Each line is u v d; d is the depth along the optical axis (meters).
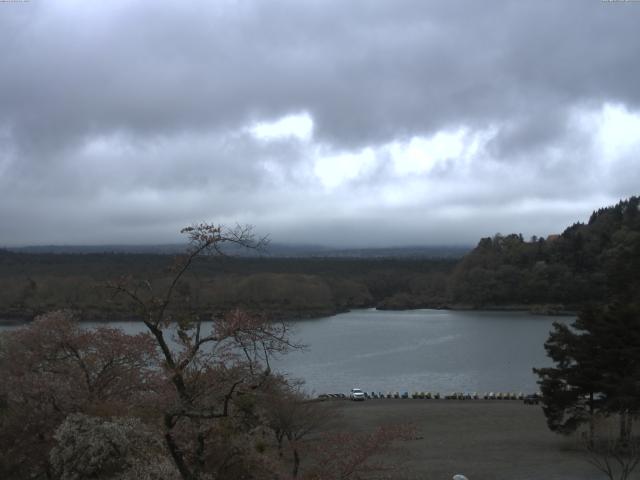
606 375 35.22
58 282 93.50
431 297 197.62
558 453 35.94
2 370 21.27
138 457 16.39
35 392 20.12
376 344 104.81
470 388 68.69
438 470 32.38
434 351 96.94
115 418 17.03
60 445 17.06
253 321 16.30
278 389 24.05
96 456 16.47
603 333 35.12
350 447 19.14
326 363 85.62
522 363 85.19
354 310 187.38
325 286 165.50
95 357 21.23
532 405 54.25
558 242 187.12
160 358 20.34
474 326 134.25
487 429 43.94
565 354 36.38
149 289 17.42
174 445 15.95
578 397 36.47
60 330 22.05
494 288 178.25
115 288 17.33
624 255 79.19
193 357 16.36
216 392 16.64
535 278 172.50
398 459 29.83
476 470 32.44
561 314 159.25
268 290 137.62
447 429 43.97
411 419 47.00
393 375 76.75
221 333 16.11
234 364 17.06
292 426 26.20
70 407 20.03
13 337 22.05
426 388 68.81
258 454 17.52
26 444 19.89
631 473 30.44
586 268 174.38
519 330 125.50
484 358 89.62
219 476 16.69
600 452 33.62
